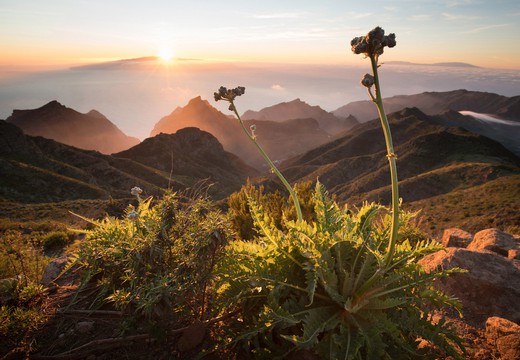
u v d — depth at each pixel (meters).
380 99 2.35
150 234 2.97
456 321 3.64
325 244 2.94
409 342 2.76
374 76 2.29
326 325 2.55
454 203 71.62
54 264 4.31
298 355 2.61
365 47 2.17
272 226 3.23
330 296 2.78
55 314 3.33
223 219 3.10
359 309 2.75
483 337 3.35
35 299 3.43
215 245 2.90
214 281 3.31
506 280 3.88
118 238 3.34
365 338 2.41
